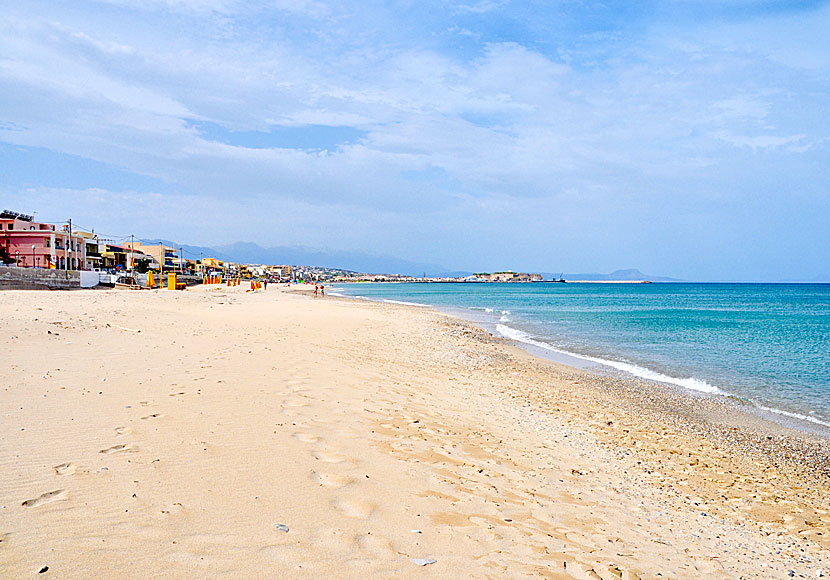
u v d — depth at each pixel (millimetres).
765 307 60594
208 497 4324
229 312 25359
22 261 54531
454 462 6473
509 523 4906
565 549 4547
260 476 4922
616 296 98812
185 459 5070
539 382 14195
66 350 9961
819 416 11680
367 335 20375
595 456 8039
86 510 3842
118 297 26688
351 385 10008
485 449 7363
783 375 16328
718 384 14930
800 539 5719
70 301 20703
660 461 8156
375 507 4664
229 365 10023
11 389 6832
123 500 4074
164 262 119688
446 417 8930
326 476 5195
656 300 80312
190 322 17672
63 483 4250
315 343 15641
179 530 3725
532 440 8430
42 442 5086
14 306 16594
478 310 48500
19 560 3107
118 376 8148
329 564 3564
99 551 3318
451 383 12750
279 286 118375
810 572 4926
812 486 7512
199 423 6227
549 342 24000
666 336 26828
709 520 6020
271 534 3859
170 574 3158
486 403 10906
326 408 7930
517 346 22172
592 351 21250
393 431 7387
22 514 3680
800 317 42344
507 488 5898
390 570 3621
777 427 10758
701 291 143500
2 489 4031
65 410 6156
